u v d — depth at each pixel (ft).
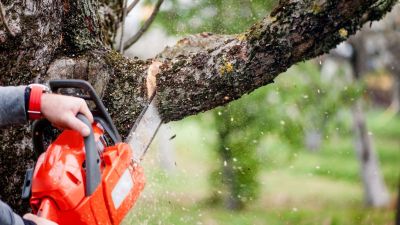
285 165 25.04
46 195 5.80
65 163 5.94
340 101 28.07
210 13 15.61
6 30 7.46
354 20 7.00
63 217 5.84
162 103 7.88
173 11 15.85
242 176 23.06
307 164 53.31
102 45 8.36
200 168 37.37
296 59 7.26
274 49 7.20
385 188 46.29
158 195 11.25
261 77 7.48
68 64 7.83
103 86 7.95
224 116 22.09
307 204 40.34
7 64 7.59
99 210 6.03
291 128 24.08
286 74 24.56
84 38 8.13
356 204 42.93
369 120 78.84
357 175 50.62
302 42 7.06
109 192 6.13
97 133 6.44
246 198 23.72
